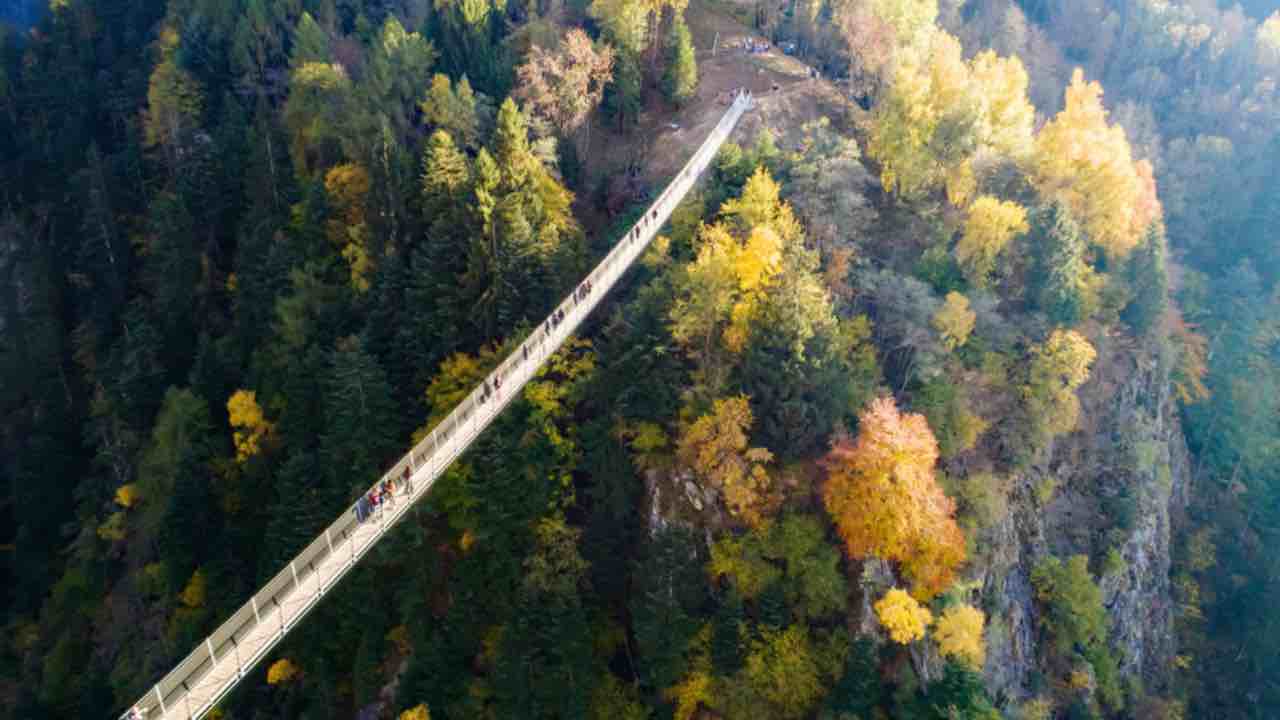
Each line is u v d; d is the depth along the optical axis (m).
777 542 62.72
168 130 103.75
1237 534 104.31
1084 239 86.50
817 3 105.19
